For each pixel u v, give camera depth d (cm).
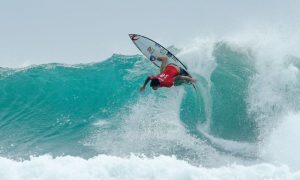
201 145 5638
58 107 6606
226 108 6178
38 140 5888
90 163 4100
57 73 7094
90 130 5947
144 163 4088
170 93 6200
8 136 6059
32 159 4184
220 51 6694
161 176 3944
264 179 3938
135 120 5988
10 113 6644
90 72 7050
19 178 3903
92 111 6406
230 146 5697
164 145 5562
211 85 6366
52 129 6156
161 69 4716
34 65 7312
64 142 5778
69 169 4012
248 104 6156
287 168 4053
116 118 6125
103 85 6750
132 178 3934
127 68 6906
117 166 4041
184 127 5869
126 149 5500
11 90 6969
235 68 6462
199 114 6094
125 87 6569
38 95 6844
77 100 6656
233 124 6062
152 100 6175
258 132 5916
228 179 3934
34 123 6338
